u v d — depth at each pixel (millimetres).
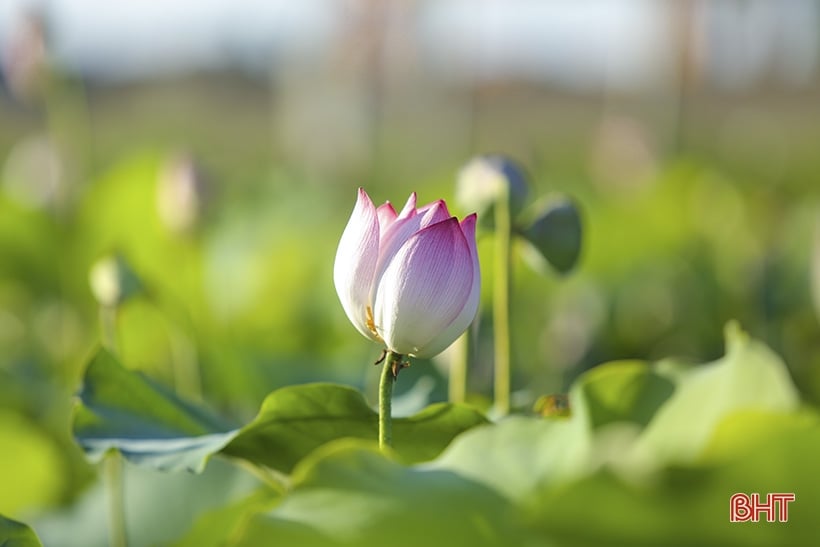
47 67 3463
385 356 1252
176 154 3416
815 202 4281
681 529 1055
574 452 1135
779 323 3150
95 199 3451
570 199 1560
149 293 2031
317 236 4594
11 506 2100
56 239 3502
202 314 3195
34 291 3588
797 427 1037
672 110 7750
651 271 3918
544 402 1480
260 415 1275
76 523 1789
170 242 3293
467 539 1106
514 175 1531
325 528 1116
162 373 2635
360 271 1229
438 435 1307
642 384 1336
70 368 3104
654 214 4891
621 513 1051
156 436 1373
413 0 8203
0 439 2033
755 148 10641
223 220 4492
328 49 8352
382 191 7797
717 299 3619
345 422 1287
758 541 1048
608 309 3553
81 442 1342
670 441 1247
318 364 2400
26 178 3932
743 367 1267
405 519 1114
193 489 1713
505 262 1534
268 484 1454
